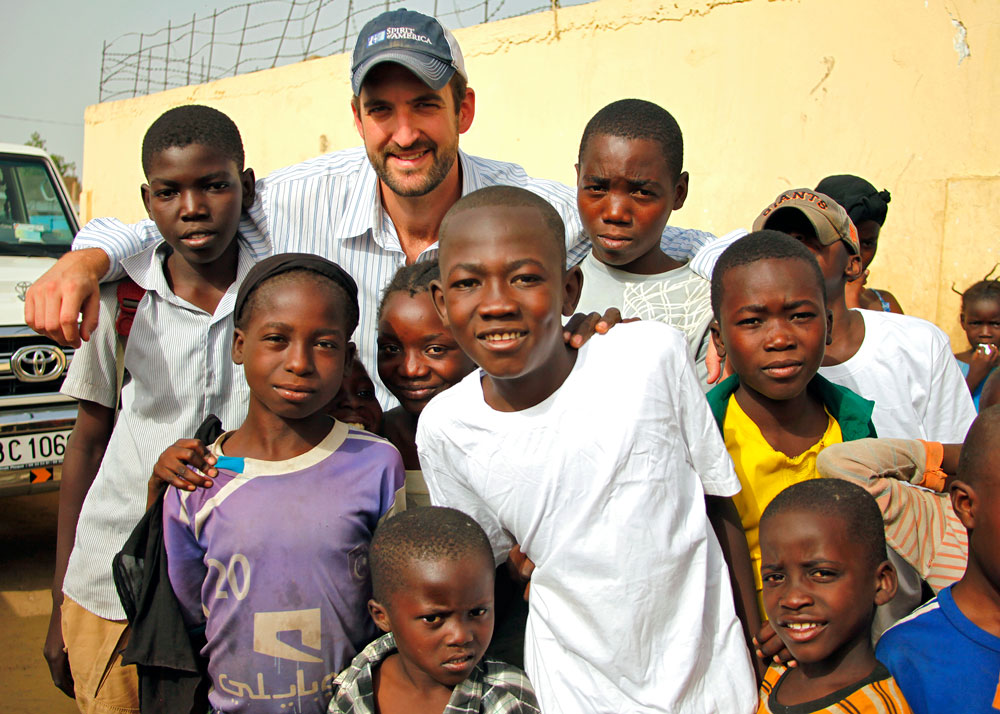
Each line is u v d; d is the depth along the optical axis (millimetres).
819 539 1805
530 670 2016
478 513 2113
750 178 7465
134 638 2090
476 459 1997
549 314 1826
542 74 8984
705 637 1928
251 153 12797
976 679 1695
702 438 2012
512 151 9375
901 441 2121
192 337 2568
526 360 1823
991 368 4180
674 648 1881
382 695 2006
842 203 3529
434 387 2508
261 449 2152
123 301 2574
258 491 2076
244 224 2789
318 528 2066
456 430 2020
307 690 2068
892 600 2045
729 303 2135
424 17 2721
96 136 15797
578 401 1922
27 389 4758
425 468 2146
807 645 1824
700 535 1945
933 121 6453
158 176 2459
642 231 2533
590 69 8570
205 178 2457
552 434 1924
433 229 2982
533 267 1797
